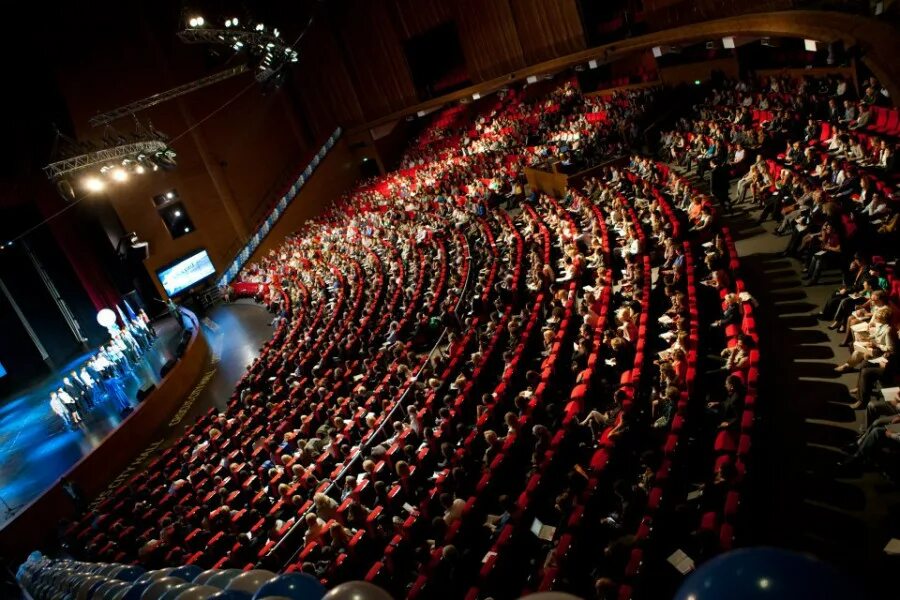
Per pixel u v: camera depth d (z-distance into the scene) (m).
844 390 7.85
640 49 23.30
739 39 18.69
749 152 16.11
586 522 7.07
